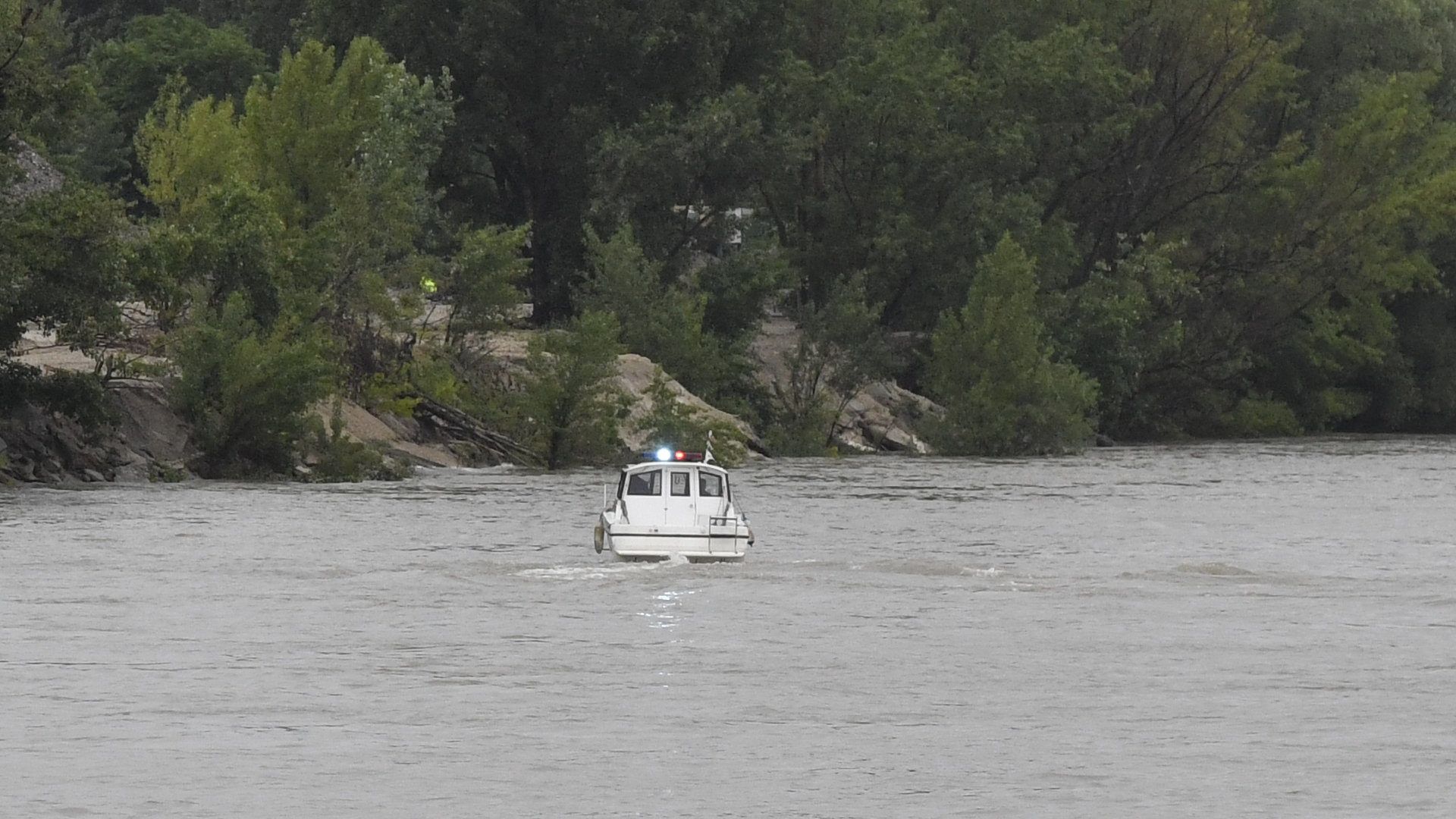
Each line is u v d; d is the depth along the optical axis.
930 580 116.69
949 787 65.81
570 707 77.31
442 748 70.56
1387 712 77.06
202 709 76.38
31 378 187.00
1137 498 196.00
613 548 124.00
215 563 123.00
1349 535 154.75
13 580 113.81
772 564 124.50
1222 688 81.81
